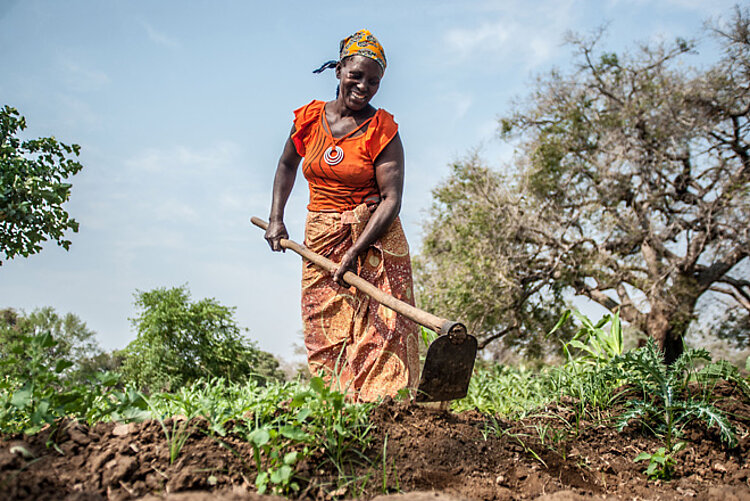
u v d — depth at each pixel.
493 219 19.27
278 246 3.97
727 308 18.86
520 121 22.44
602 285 19.69
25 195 6.05
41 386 2.48
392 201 3.61
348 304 3.67
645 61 21.06
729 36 20.12
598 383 3.78
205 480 2.34
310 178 3.80
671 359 19.48
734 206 18.73
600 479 3.02
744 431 3.40
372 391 3.47
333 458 2.61
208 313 16.66
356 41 3.63
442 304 18.53
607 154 19.89
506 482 2.83
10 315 19.66
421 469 2.75
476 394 6.24
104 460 2.37
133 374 16.09
